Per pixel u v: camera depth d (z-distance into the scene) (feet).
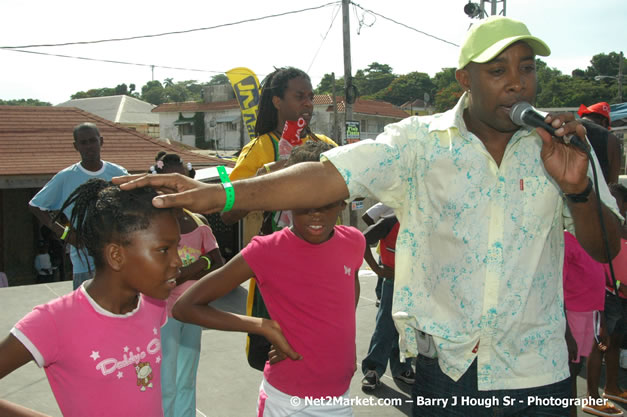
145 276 5.13
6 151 40.01
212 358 14.80
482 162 5.16
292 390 6.78
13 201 41.91
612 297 11.78
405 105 185.88
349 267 7.00
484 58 4.85
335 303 6.76
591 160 4.91
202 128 144.36
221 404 12.16
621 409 11.87
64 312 5.10
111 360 5.25
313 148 6.93
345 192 4.74
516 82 4.95
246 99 38.99
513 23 5.04
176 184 4.28
